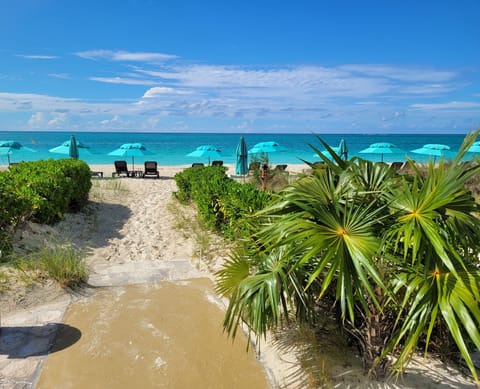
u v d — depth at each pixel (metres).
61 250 5.03
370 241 2.16
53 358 3.09
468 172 2.13
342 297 2.10
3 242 4.84
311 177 2.90
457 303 1.97
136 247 6.19
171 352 3.23
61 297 4.18
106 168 23.41
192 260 5.61
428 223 2.10
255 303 2.53
